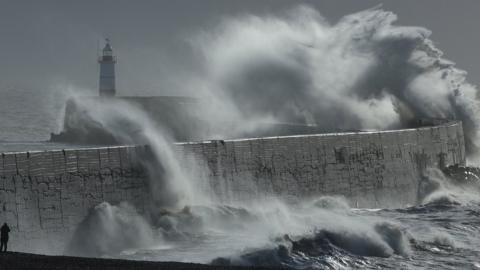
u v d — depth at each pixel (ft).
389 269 195.42
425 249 215.10
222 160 241.96
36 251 193.47
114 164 214.90
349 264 197.06
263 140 254.88
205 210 225.15
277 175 256.73
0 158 188.44
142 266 159.22
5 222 178.40
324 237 208.23
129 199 216.95
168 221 216.33
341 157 279.28
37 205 195.21
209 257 194.49
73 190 203.82
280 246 198.18
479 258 208.85
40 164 197.26
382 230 216.33
